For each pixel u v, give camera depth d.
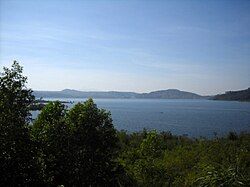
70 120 12.17
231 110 136.62
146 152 16.70
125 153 18.84
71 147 11.90
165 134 31.31
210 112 119.62
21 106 11.02
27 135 11.03
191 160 19.16
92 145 12.12
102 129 12.45
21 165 10.94
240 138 26.56
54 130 11.80
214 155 18.97
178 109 147.75
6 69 10.95
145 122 70.69
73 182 11.80
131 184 14.88
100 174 12.18
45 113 12.26
